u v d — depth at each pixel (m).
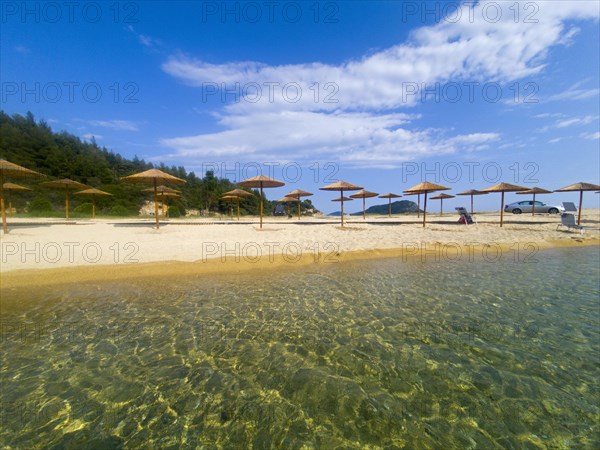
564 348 3.86
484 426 2.57
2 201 11.45
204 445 2.38
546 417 2.68
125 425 2.59
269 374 3.31
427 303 5.50
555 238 13.20
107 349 3.83
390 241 12.08
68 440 2.42
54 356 3.66
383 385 3.12
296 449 2.34
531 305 5.40
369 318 4.82
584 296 5.89
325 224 19.14
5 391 3.00
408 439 2.43
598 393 2.99
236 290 6.22
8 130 44.50
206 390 3.05
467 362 3.54
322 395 2.96
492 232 14.71
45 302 5.41
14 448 2.34
